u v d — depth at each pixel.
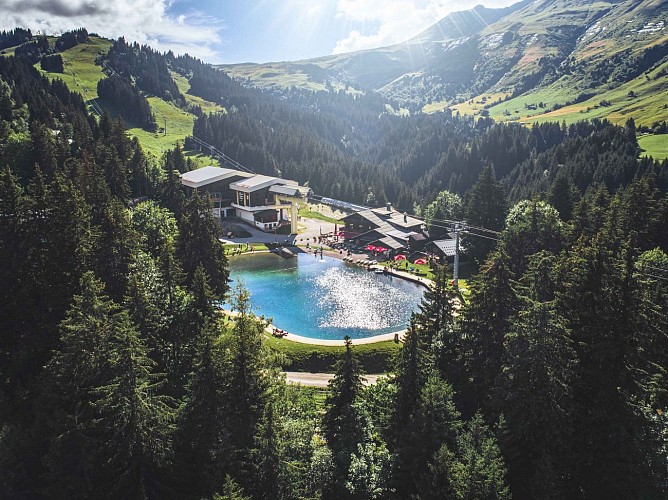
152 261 57.25
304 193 136.62
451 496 30.41
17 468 34.97
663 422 38.34
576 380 38.09
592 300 39.94
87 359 35.47
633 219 79.50
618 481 36.12
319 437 41.16
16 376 43.16
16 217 49.59
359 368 40.28
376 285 98.06
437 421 34.69
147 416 33.56
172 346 46.22
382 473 34.56
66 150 108.88
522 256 74.31
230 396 35.78
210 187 145.25
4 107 123.88
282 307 85.25
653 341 43.12
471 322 46.66
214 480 33.50
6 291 46.56
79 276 48.41
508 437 35.34
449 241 115.06
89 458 33.22
